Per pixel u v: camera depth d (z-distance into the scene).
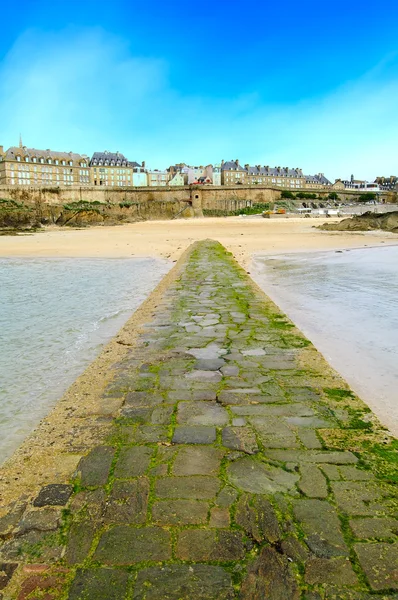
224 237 33.53
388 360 5.37
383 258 17.31
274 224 51.91
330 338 6.39
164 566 1.88
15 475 2.60
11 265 18.08
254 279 12.57
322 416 3.27
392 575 1.81
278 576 1.82
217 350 4.96
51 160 97.62
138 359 4.70
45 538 2.06
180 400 3.60
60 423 3.25
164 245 27.08
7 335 7.00
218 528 2.09
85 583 1.80
